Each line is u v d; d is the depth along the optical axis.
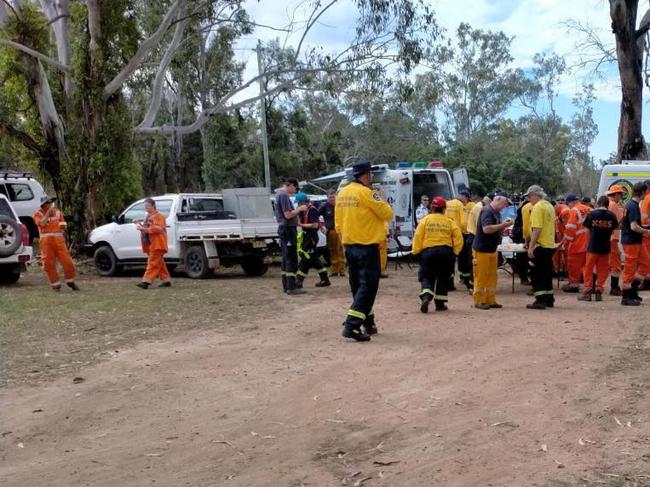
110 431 5.27
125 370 7.02
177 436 5.12
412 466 4.52
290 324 9.51
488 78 59.47
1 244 13.72
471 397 5.93
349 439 5.01
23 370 7.06
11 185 20.17
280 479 4.35
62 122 20.84
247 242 14.89
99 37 19.53
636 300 10.88
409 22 21.75
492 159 53.31
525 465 4.49
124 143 19.94
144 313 10.46
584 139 68.56
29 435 5.21
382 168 18.61
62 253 13.12
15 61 19.89
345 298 12.02
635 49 19.55
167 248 13.70
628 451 4.68
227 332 9.00
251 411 5.65
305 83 24.81
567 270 13.34
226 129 39.94
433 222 10.24
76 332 9.04
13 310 10.74
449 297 12.18
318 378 6.57
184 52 30.05
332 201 15.60
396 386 6.29
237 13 25.05
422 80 39.91
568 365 6.91
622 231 10.87
